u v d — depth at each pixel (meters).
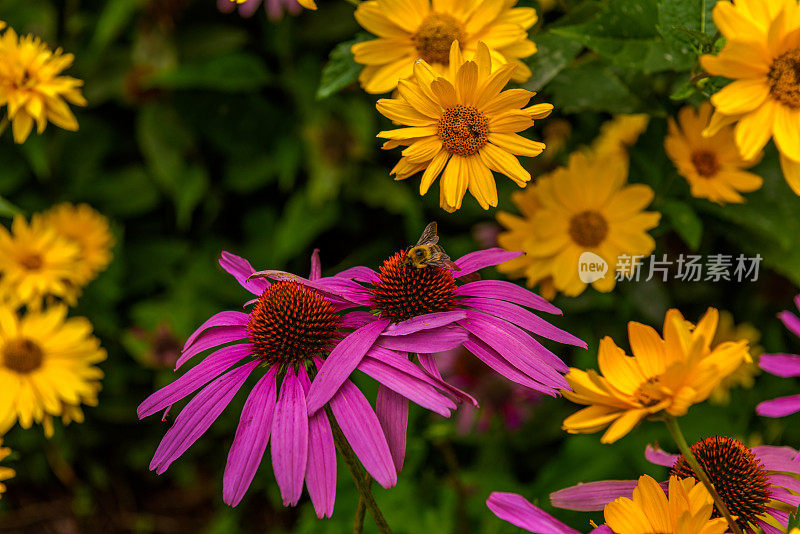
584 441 1.08
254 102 1.43
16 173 1.46
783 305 1.13
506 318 0.81
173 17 1.41
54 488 1.51
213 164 1.52
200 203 1.56
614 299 1.06
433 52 0.88
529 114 0.82
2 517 1.46
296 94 1.36
